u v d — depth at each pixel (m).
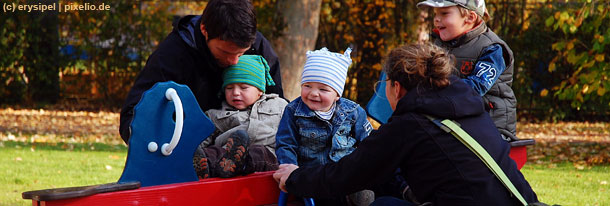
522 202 2.30
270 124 3.15
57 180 6.12
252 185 2.60
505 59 3.60
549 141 10.54
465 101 2.37
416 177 2.35
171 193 2.33
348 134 2.94
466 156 2.29
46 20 13.60
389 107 3.61
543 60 12.98
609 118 13.65
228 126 3.14
